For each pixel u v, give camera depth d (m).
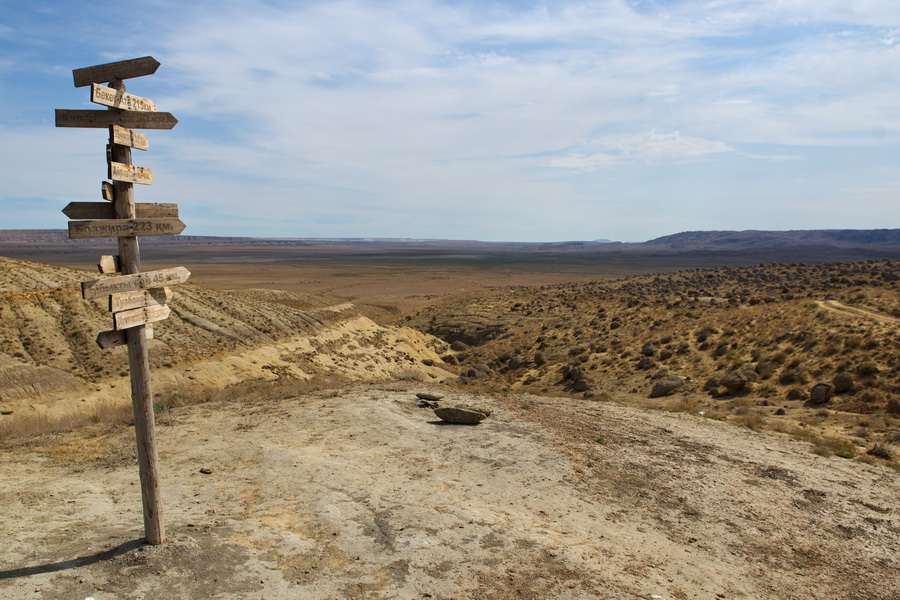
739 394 36.00
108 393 31.28
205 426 16.47
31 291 38.31
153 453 7.51
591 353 55.06
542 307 86.62
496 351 67.88
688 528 10.38
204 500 10.07
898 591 8.64
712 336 48.59
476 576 7.73
